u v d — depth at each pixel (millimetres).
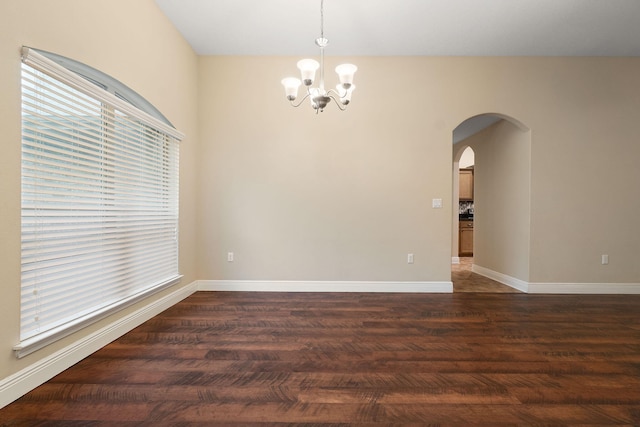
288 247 4199
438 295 4023
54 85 1989
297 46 3943
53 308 2021
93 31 2289
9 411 1660
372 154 4156
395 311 3381
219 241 4203
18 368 1786
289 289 4195
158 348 2441
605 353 2400
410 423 1604
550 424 1602
